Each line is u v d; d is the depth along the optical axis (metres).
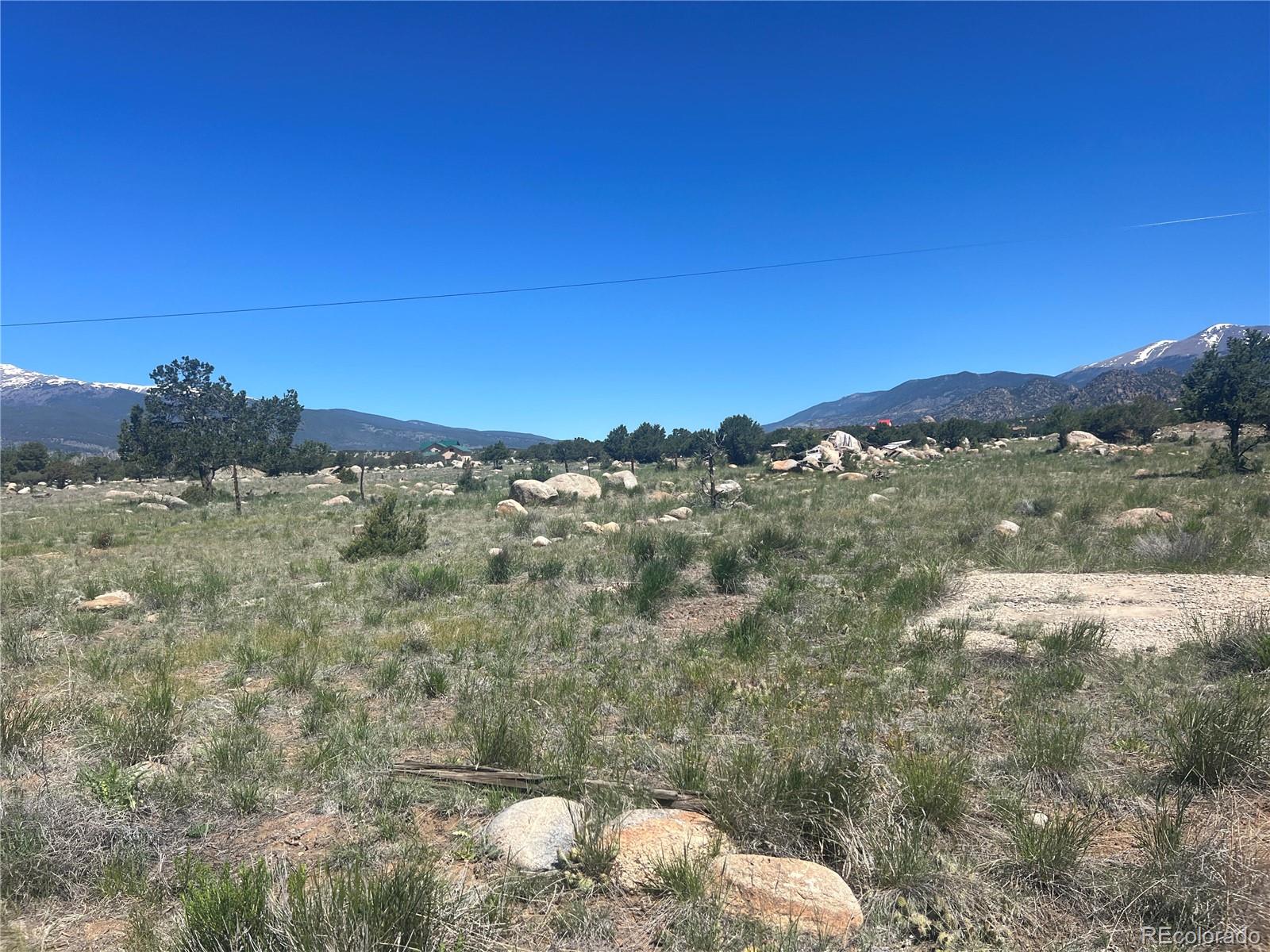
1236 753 3.88
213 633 8.92
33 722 5.19
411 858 3.38
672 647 7.59
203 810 4.11
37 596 11.25
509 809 3.80
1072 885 3.04
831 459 38.16
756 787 3.77
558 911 3.01
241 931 2.69
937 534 13.92
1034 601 8.55
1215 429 43.84
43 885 3.32
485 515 23.02
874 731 4.92
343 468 50.06
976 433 55.81
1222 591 8.26
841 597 9.19
